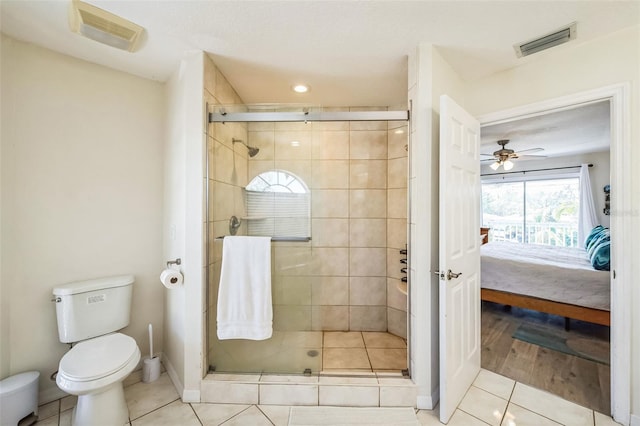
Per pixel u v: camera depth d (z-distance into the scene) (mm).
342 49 1685
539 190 4965
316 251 2066
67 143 1765
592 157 4324
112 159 1931
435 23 1440
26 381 1519
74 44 1646
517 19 1405
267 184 2113
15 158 1592
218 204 1896
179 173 1817
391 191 2521
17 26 1480
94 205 1864
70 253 1776
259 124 2100
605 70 1527
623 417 1463
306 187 2113
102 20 1404
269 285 1783
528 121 2746
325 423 1499
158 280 2117
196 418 1537
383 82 2109
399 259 2482
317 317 1896
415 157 1663
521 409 1598
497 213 5410
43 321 1679
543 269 2715
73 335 1654
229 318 1758
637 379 1434
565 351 2270
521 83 1817
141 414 1564
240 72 1964
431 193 1633
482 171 5438
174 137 1917
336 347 2279
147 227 2070
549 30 1489
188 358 1686
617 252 1482
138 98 2031
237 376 1734
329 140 2557
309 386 1647
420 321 1624
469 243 1811
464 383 1712
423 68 1624
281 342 1859
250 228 2078
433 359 1646
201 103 1699
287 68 1908
